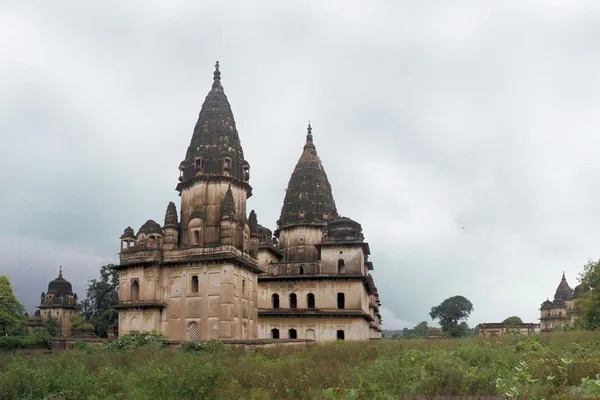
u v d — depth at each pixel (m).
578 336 38.19
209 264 47.47
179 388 18.94
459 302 148.75
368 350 30.78
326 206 73.25
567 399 14.12
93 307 82.88
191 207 51.62
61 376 21.03
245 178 53.91
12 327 76.88
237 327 47.69
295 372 21.34
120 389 19.53
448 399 15.41
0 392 18.59
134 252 50.06
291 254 71.12
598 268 71.19
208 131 53.28
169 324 48.19
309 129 79.44
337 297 64.12
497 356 24.23
